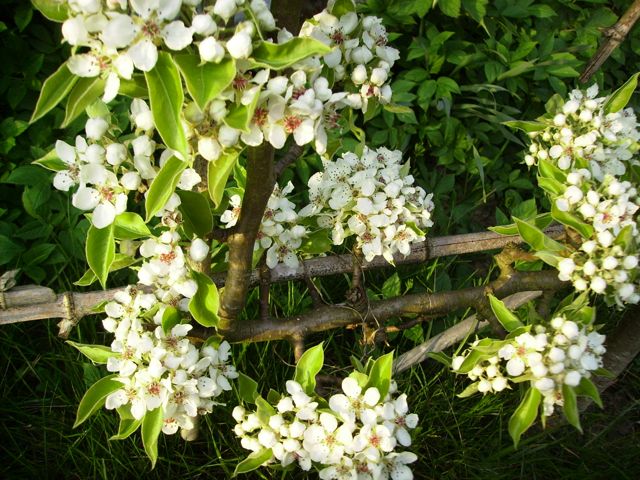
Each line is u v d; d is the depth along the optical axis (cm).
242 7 22
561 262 32
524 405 31
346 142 53
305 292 47
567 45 63
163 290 33
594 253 32
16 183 47
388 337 48
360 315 37
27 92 53
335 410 31
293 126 24
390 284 49
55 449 42
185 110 23
